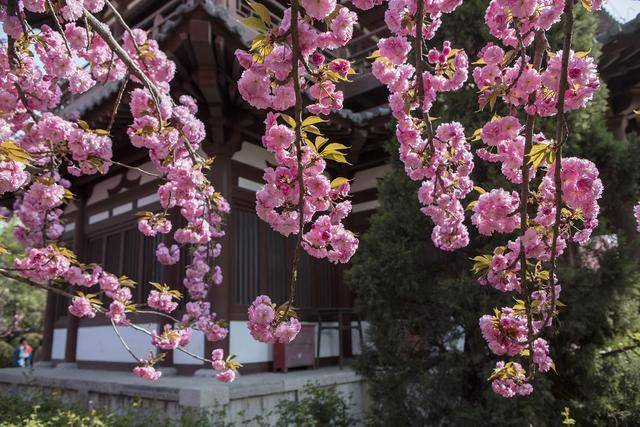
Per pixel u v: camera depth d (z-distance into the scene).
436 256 4.49
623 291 3.82
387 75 2.18
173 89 5.46
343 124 6.20
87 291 8.02
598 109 4.49
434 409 4.04
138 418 4.23
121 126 6.23
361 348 4.70
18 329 21.00
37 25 5.80
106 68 2.88
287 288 7.20
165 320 6.61
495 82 2.20
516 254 2.50
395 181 4.74
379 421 4.34
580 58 1.84
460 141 2.47
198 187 3.46
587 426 3.89
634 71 6.17
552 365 2.63
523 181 1.92
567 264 4.14
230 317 6.16
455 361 4.01
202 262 5.31
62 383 6.05
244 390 4.74
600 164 4.29
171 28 4.61
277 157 1.83
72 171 3.38
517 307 2.45
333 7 1.50
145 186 7.49
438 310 4.17
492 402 3.74
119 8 9.83
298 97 1.53
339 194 1.92
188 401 4.46
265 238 7.02
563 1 1.79
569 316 3.79
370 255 4.54
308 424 4.27
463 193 2.66
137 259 7.39
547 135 4.04
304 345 6.69
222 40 4.70
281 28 1.55
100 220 8.34
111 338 7.58
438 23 2.23
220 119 5.96
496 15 2.24
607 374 3.86
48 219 4.67
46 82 2.90
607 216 5.14
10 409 4.41
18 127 2.91
